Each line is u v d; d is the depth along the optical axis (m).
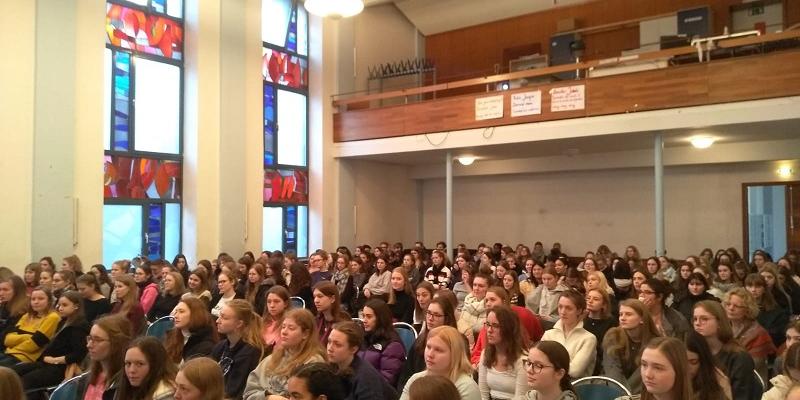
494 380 3.39
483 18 13.52
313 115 11.88
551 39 11.98
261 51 10.83
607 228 11.91
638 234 11.55
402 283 5.84
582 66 8.83
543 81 9.93
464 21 13.77
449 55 14.14
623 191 11.75
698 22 10.51
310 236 11.84
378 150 11.16
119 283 5.22
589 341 3.77
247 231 10.43
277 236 11.32
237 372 3.59
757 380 3.29
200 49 9.77
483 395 3.43
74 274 6.29
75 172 8.16
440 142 10.25
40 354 4.62
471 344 4.62
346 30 12.24
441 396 1.97
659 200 8.41
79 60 8.26
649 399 2.44
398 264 9.39
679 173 11.24
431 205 14.23
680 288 6.32
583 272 7.04
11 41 7.50
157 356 2.88
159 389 2.83
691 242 11.07
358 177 12.52
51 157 7.83
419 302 4.85
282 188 11.40
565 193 12.45
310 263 7.75
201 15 9.80
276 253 8.45
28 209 7.63
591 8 12.51
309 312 3.46
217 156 9.98
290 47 11.67
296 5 11.84
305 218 11.90
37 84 7.71
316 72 11.86
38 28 7.74
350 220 12.25
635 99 8.38
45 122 7.78
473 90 13.49
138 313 5.22
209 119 9.88
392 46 13.52
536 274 7.00
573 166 11.50
